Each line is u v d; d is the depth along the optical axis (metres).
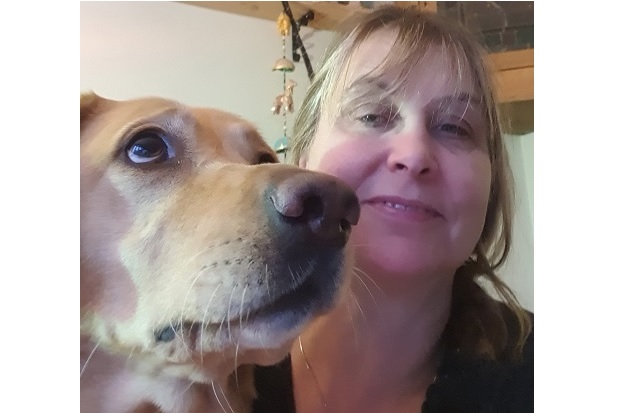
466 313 0.47
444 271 0.43
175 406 0.39
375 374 0.45
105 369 0.38
